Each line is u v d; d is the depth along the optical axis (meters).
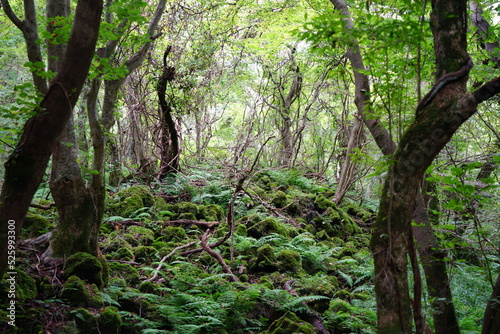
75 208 4.56
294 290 5.45
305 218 8.54
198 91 10.56
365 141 9.82
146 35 4.48
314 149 13.62
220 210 7.68
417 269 2.95
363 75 4.13
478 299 5.84
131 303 4.51
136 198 7.16
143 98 9.24
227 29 10.71
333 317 5.05
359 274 6.45
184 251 6.16
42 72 2.94
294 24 8.97
